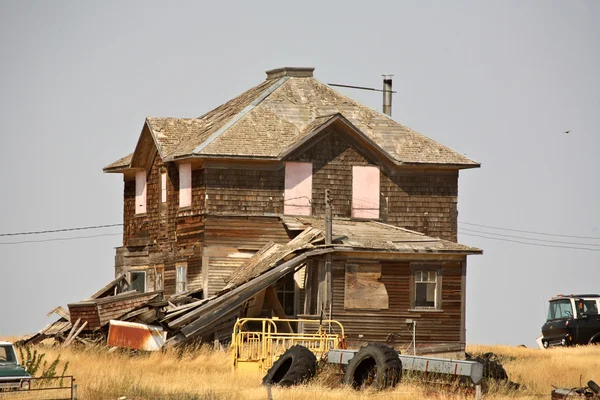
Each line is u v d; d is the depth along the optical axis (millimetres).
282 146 167000
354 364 98125
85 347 142875
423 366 97438
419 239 157875
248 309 149250
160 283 178625
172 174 174375
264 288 147875
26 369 97750
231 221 164500
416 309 154000
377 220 171375
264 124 171875
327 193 151750
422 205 173750
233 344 114000
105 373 106188
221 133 167625
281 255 150375
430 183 174375
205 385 98812
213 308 144750
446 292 155375
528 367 128500
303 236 157750
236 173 165375
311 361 100875
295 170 167625
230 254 164000
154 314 142250
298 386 96562
